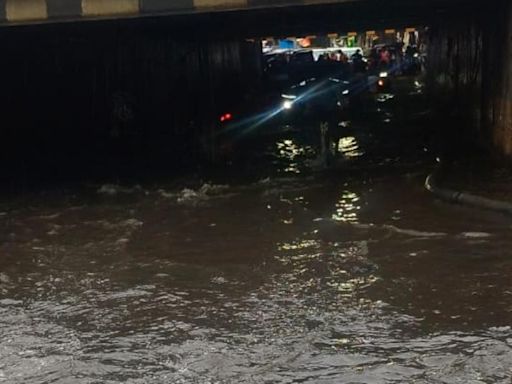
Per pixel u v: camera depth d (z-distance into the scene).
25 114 17.06
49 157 17.73
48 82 17.59
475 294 7.25
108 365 5.89
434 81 30.39
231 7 12.23
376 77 35.22
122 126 19.38
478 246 9.00
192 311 7.15
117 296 7.72
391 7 17.00
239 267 8.66
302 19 19.73
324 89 26.30
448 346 6.00
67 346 6.34
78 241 10.30
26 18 12.46
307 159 17.41
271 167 16.53
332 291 7.58
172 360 5.95
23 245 10.16
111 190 14.31
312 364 5.76
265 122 24.53
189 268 8.71
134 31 17.72
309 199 12.70
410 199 12.11
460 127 20.11
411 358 5.79
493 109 14.88
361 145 19.39
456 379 5.38
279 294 7.56
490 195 11.19
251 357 5.94
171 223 11.25
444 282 7.68
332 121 24.47
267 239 9.99
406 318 6.69
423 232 9.84
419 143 18.91
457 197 11.38
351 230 10.24
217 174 15.85
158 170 16.62
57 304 7.52
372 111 28.06
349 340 6.22
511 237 9.33
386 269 8.27
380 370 5.58
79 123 18.58
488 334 6.21
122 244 10.03
